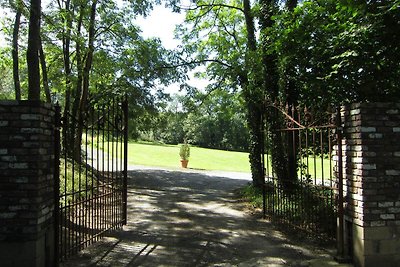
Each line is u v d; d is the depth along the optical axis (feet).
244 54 45.78
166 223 28.17
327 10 26.58
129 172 66.33
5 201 15.56
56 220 17.33
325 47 26.21
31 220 15.55
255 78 41.39
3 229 15.48
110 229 25.26
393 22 21.79
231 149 205.87
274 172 32.55
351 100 25.54
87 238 21.91
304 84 29.01
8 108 15.76
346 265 18.29
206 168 92.68
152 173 66.85
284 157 31.76
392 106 18.01
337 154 20.04
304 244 22.74
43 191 16.28
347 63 23.91
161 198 40.75
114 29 51.57
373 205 17.52
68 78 50.42
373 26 21.25
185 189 49.26
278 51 29.30
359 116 17.87
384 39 22.79
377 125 17.84
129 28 52.75
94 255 19.86
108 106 25.29
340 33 24.44
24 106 15.80
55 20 44.52
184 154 86.84
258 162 43.88
